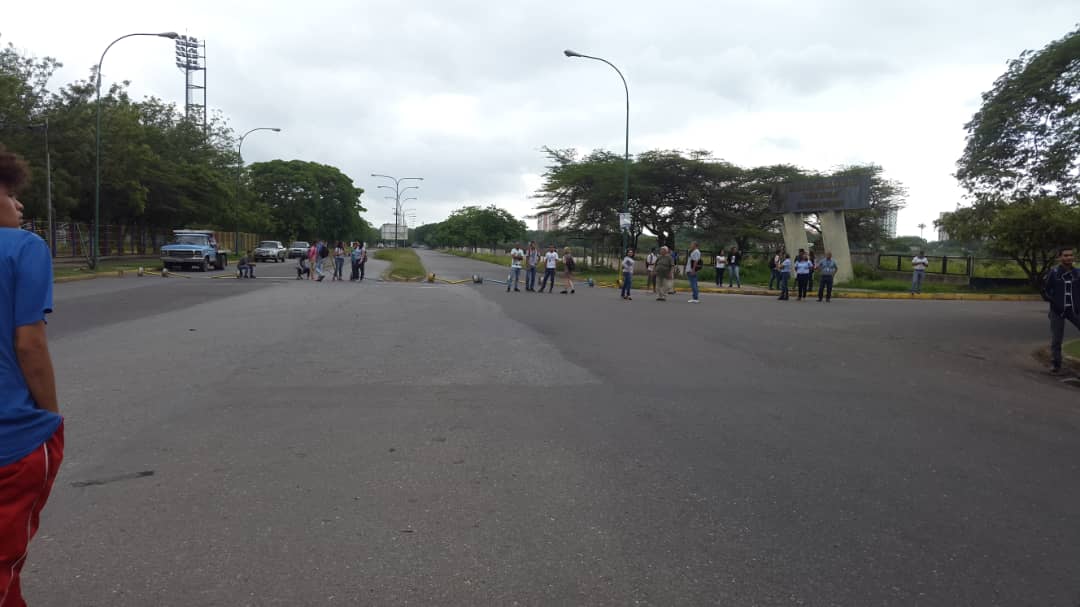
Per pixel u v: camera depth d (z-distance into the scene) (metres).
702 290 27.17
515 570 3.38
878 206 53.72
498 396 7.07
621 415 6.40
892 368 9.45
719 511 4.17
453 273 37.72
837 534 3.88
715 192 44.47
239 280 26.58
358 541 3.67
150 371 8.06
